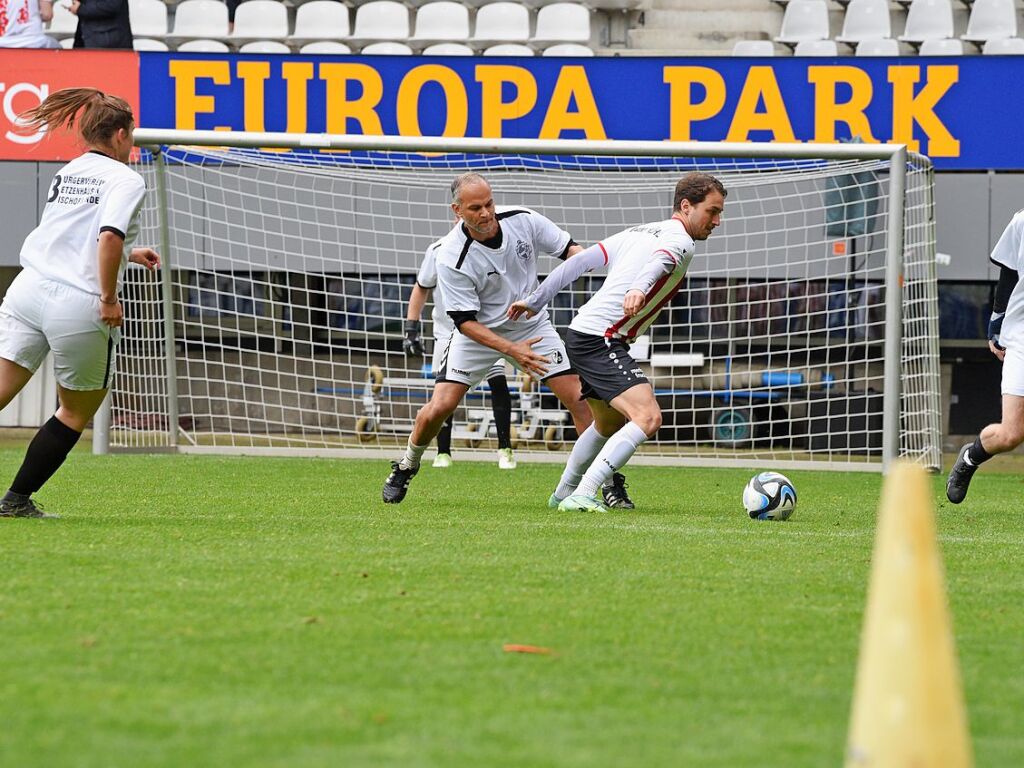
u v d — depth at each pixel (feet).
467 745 26.30
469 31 165.48
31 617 37.93
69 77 126.72
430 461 112.68
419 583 45.01
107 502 72.64
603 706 29.55
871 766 20.72
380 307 139.64
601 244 69.31
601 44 168.14
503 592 43.57
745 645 36.29
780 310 131.34
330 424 140.97
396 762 25.13
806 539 59.93
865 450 129.80
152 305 125.08
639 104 124.26
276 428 141.59
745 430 132.98
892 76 121.39
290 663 33.01
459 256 71.61
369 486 86.58
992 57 120.06
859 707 21.24
